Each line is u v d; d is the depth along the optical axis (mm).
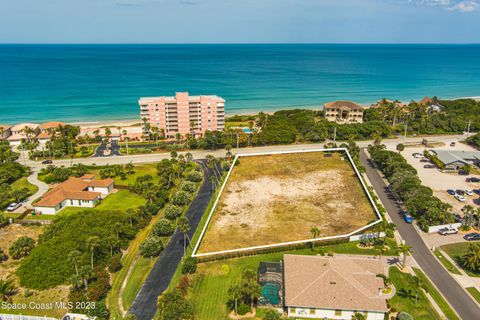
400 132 197000
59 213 109875
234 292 67812
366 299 67250
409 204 104938
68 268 79938
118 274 81000
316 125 186125
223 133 177500
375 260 77875
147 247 86375
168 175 129875
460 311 69375
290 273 73500
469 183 129500
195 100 191500
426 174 137875
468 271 81500
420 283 71250
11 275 81250
